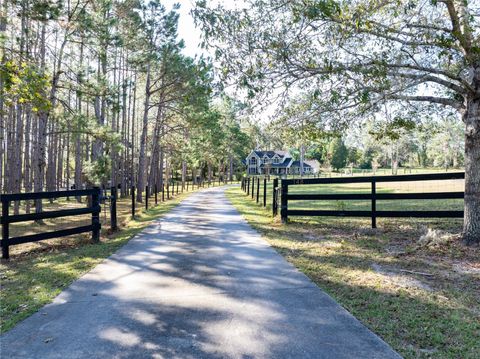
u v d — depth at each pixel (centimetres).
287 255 630
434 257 580
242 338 319
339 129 776
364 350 296
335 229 880
